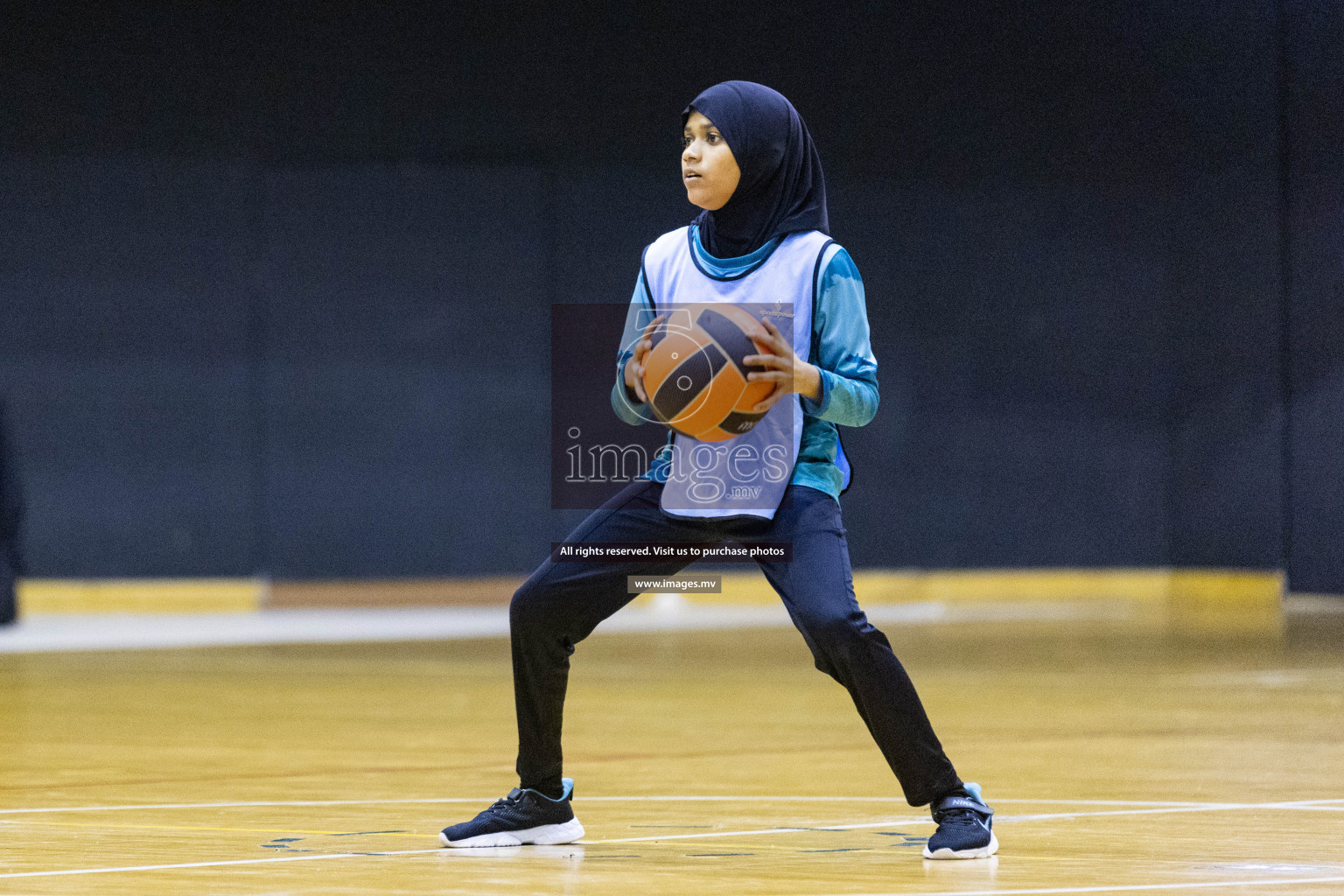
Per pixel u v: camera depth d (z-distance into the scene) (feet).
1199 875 22.39
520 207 113.09
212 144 110.42
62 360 109.40
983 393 117.19
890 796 32.01
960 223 116.06
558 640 24.82
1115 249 116.88
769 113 23.85
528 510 115.24
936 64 114.93
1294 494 112.47
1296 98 111.14
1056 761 36.78
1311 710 47.62
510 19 112.27
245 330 111.65
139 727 45.52
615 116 112.98
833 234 114.42
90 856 24.68
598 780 34.63
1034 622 95.14
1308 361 111.55
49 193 108.68
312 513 112.57
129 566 110.32
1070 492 118.11
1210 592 115.55
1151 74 115.24
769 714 48.37
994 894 20.76
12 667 67.31
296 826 28.07
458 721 47.09
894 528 116.78
